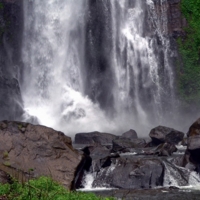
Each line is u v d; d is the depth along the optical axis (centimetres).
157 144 2436
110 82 3791
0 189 1225
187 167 1831
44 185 1293
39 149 1680
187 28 3691
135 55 3800
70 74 3791
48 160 1652
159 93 3741
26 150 1669
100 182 1742
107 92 3778
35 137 1708
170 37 3731
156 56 3762
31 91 3747
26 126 1733
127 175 1728
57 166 1636
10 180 1355
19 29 3784
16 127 1727
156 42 3772
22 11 3800
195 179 1775
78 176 1705
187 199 1486
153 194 1571
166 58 3738
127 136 2716
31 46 3797
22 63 3766
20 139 1694
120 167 1772
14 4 3772
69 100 3725
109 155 1908
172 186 1691
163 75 3741
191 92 3650
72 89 3772
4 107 3672
